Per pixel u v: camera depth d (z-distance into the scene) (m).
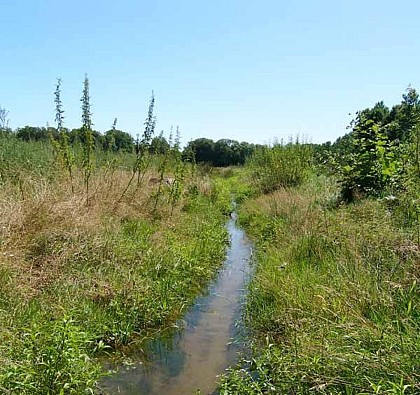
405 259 5.26
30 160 10.00
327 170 12.75
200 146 49.94
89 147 9.51
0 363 3.80
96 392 4.28
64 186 8.84
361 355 3.50
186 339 5.67
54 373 3.67
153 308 6.11
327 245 7.14
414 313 4.19
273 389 3.87
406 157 7.68
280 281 6.23
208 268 8.56
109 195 9.71
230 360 5.11
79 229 7.05
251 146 49.84
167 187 12.21
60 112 9.34
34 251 6.39
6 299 5.17
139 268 6.98
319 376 3.63
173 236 9.51
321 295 5.10
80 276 6.10
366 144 9.76
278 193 14.23
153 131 10.84
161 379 4.67
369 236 6.27
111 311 5.75
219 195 19.14
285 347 4.53
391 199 7.51
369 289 4.82
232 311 6.66
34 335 4.02
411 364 3.31
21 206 6.80
